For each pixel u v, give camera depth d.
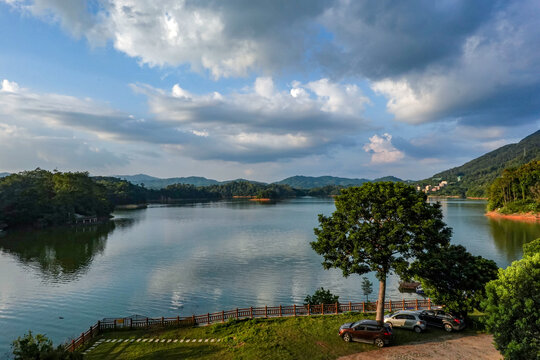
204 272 58.47
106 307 42.34
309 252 75.44
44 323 37.59
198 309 41.19
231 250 78.38
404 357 22.31
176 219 155.00
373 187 26.88
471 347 23.75
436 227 26.17
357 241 26.38
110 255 73.94
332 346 24.44
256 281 52.62
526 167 153.50
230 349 24.67
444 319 27.47
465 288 27.64
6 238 99.56
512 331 16.91
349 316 31.58
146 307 42.16
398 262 25.44
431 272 28.81
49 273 58.88
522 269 18.44
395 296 44.66
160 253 75.62
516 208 140.00
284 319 31.16
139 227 124.56
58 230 117.44
